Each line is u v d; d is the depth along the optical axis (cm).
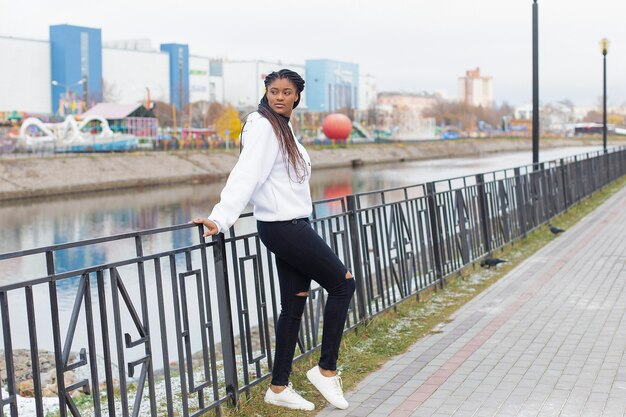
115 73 10319
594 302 787
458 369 556
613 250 1157
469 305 786
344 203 663
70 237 2811
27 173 4703
